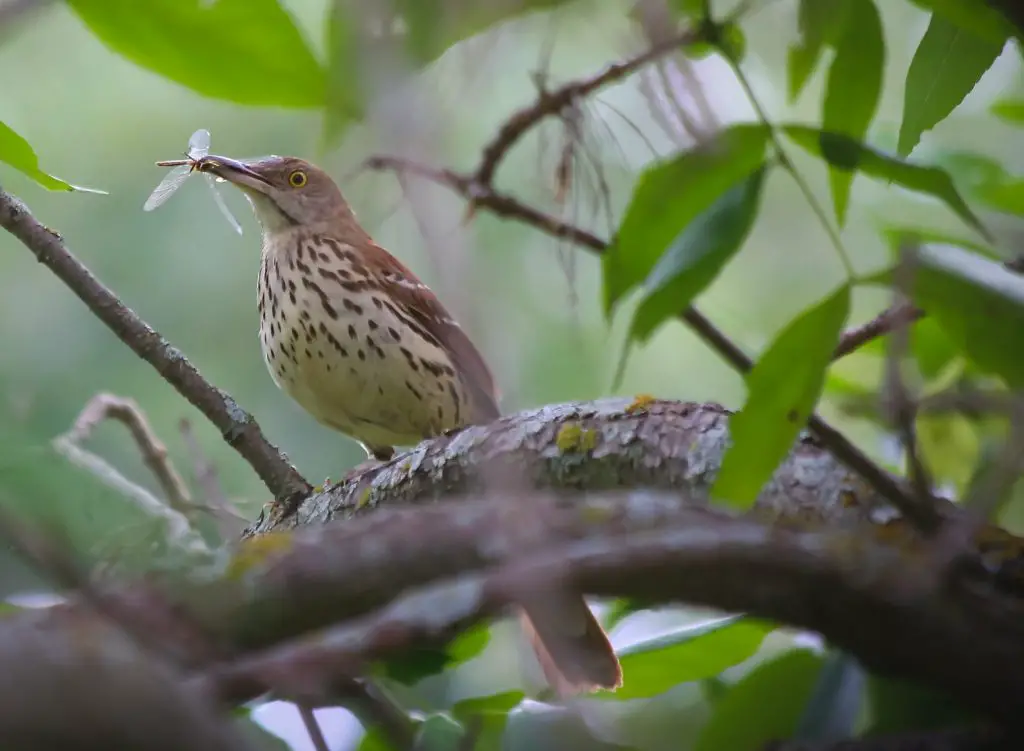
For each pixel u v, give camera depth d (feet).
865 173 9.59
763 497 10.81
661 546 7.57
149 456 16.11
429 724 10.61
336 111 10.34
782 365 8.84
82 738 6.04
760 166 9.37
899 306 9.04
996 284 8.61
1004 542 9.54
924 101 10.82
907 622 7.47
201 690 6.90
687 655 12.01
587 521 8.53
